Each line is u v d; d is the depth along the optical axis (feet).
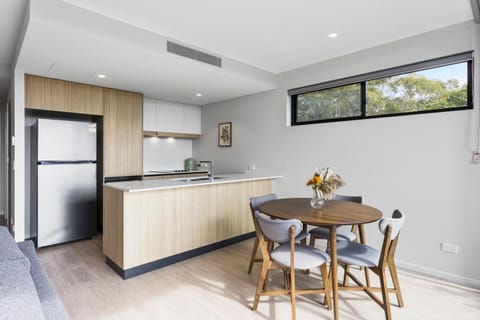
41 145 11.40
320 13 8.04
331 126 11.76
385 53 10.19
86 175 12.64
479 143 8.20
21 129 10.49
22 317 3.28
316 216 7.04
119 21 8.24
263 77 13.01
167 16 8.11
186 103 17.48
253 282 8.58
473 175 8.36
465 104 8.73
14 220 10.75
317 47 10.58
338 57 11.52
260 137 14.66
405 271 9.47
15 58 10.11
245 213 12.87
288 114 13.47
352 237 8.43
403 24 8.75
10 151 12.74
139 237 9.04
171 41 9.55
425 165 9.28
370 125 10.61
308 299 7.56
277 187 13.88
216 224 11.54
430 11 7.96
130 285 8.30
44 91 11.21
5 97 15.90
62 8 7.14
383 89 10.51
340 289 7.21
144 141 16.93
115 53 8.87
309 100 12.91
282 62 12.25
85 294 7.75
